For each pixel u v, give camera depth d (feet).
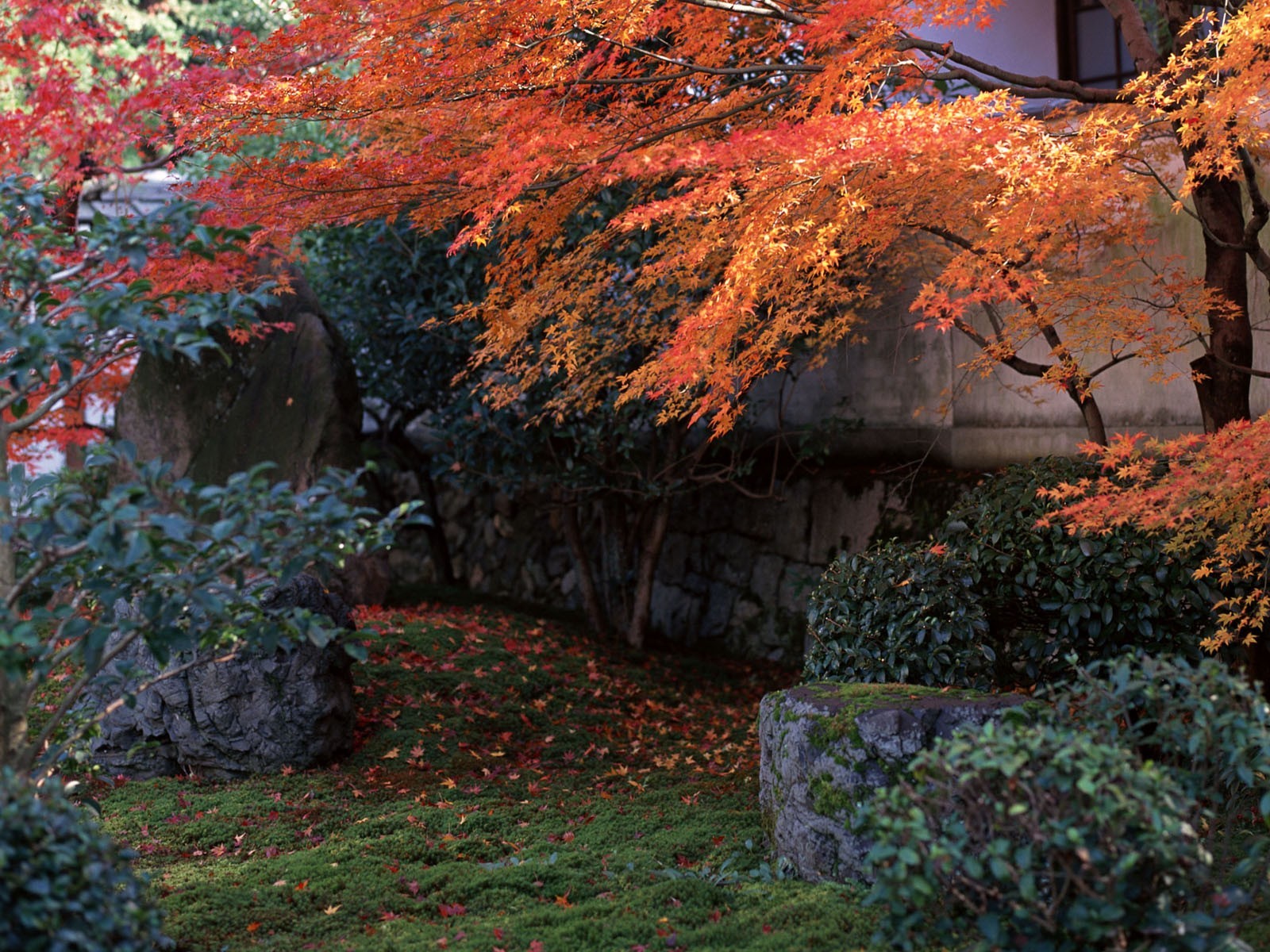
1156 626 17.22
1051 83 16.94
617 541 32.17
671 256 20.39
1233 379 18.07
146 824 17.17
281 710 19.52
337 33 16.02
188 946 12.23
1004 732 10.14
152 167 18.44
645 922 12.67
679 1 16.57
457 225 28.91
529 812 18.07
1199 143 16.51
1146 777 9.59
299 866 14.90
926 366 28.91
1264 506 13.44
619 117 17.24
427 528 36.78
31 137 16.28
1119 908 9.34
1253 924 11.34
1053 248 19.04
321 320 29.53
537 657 27.09
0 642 9.30
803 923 12.38
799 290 18.17
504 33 15.75
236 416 28.94
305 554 10.32
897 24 15.37
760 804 16.58
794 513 31.32
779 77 20.92
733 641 31.94
